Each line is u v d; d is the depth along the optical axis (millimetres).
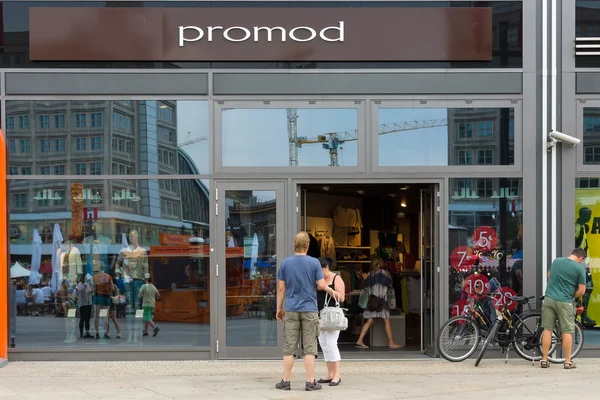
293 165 9477
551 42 9562
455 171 9516
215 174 9445
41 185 9461
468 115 9547
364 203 13734
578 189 9539
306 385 7465
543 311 8984
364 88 9523
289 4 9500
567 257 9211
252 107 9500
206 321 9430
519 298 9164
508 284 9492
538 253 9492
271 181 9469
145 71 9469
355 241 13453
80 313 9461
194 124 9477
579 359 9469
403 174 9500
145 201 9469
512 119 9547
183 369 8766
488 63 9578
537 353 9398
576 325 9344
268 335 9414
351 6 9539
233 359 9375
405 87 9531
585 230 9516
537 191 9508
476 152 9531
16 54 9445
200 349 9375
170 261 9461
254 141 9492
